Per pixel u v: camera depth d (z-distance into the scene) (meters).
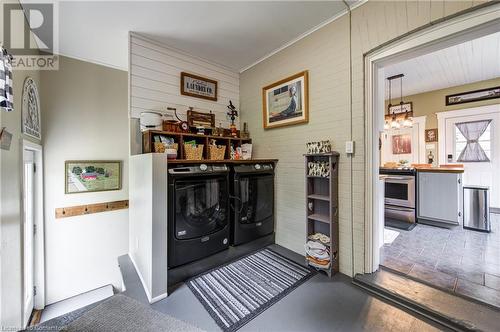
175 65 2.81
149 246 1.87
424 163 4.94
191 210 2.19
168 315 1.62
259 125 3.17
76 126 2.98
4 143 1.56
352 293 1.87
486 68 3.66
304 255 2.59
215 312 1.65
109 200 3.22
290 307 1.71
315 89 2.43
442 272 2.11
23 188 1.98
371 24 1.94
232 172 2.59
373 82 2.01
